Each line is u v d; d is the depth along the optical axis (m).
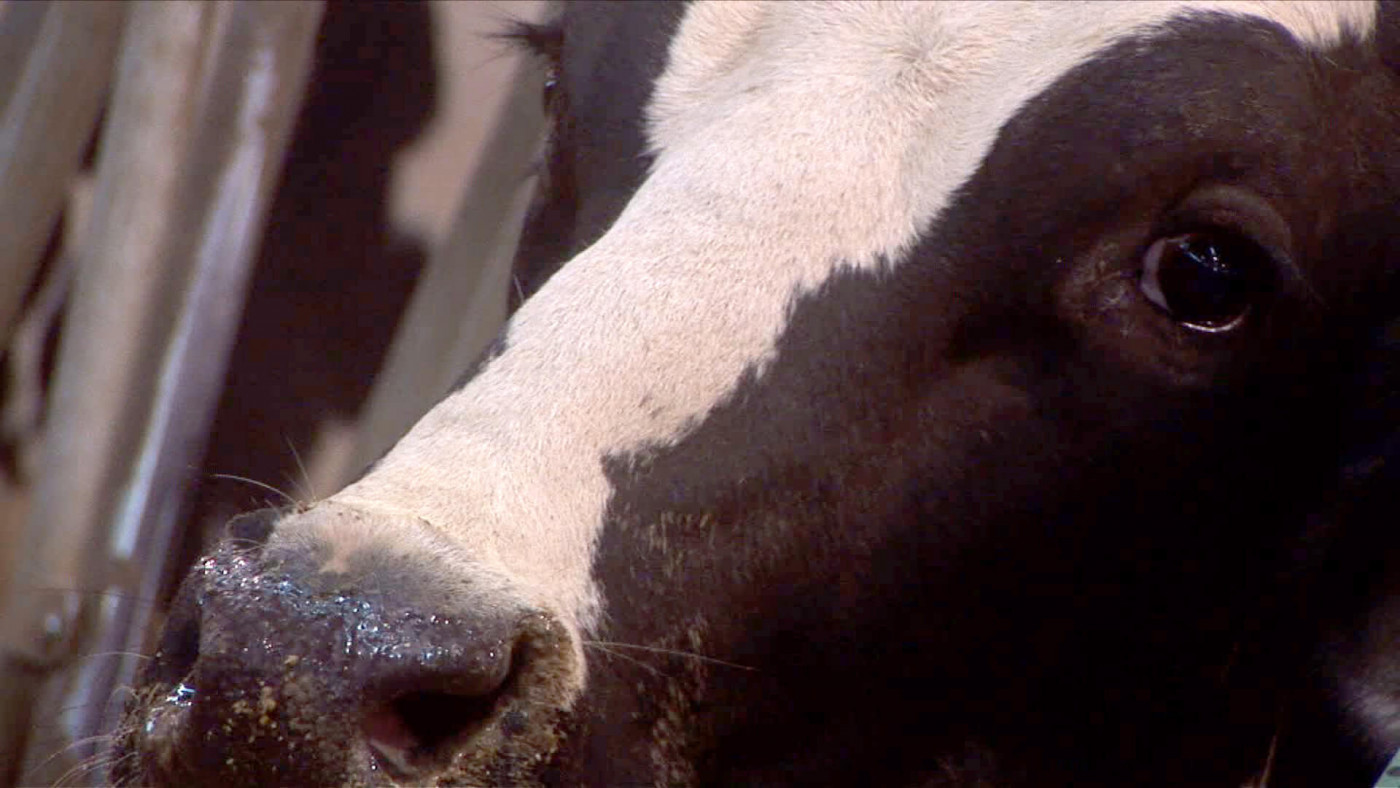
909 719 2.08
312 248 2.61
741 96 2.06
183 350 2.37
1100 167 2.02
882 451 2.03
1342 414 2.10
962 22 2.05
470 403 2.01
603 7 2.14
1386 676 2.12
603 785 2.00
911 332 2.03
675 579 2.01
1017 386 2.04
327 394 2.62
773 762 2.06
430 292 2.49
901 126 2.04
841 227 2.03
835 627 2.04
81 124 2.38
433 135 2.64
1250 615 2.14
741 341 2.02
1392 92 2.07
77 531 2.34
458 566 1.94
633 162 2.09
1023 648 2.09
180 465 2.37
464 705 1.95
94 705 2.31
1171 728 2.15
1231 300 2.04
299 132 2.60
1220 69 2.03
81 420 2.35
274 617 1.92
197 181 2.37
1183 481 2.07
